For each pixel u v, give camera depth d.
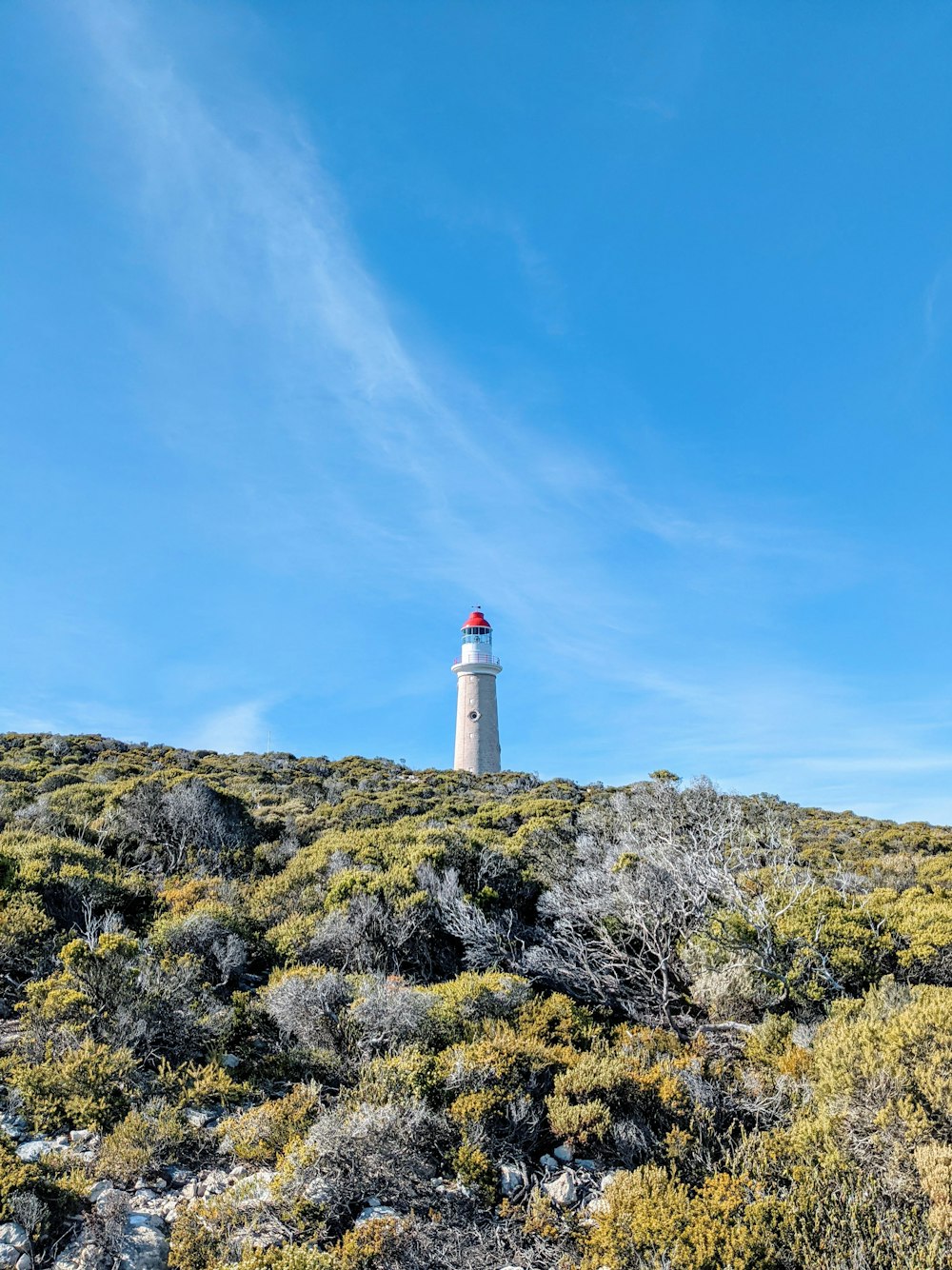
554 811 19.66
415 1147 5.75
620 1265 4.70
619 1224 4.95
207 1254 4.61
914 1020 6.32
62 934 8.83
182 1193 5.29
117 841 14.36
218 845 14.81
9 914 8.80
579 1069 6.77
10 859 10.20
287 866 13.44
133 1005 7.13
